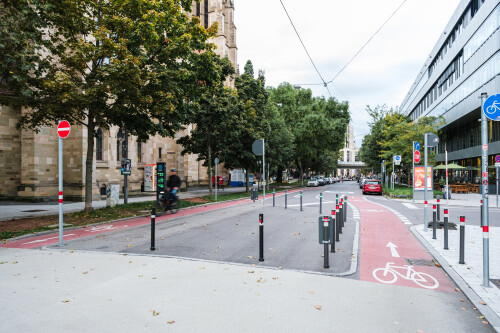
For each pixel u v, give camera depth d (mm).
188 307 4258
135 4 11812
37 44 11672
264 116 30797
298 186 46438
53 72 11648
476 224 11734
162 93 12000
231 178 46906
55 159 20562
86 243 8438
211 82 15453
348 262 6562
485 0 25609
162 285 5090
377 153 41344
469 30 29312
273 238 8961
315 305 4363
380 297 4707
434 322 3938
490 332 3697
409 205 18625
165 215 14008
